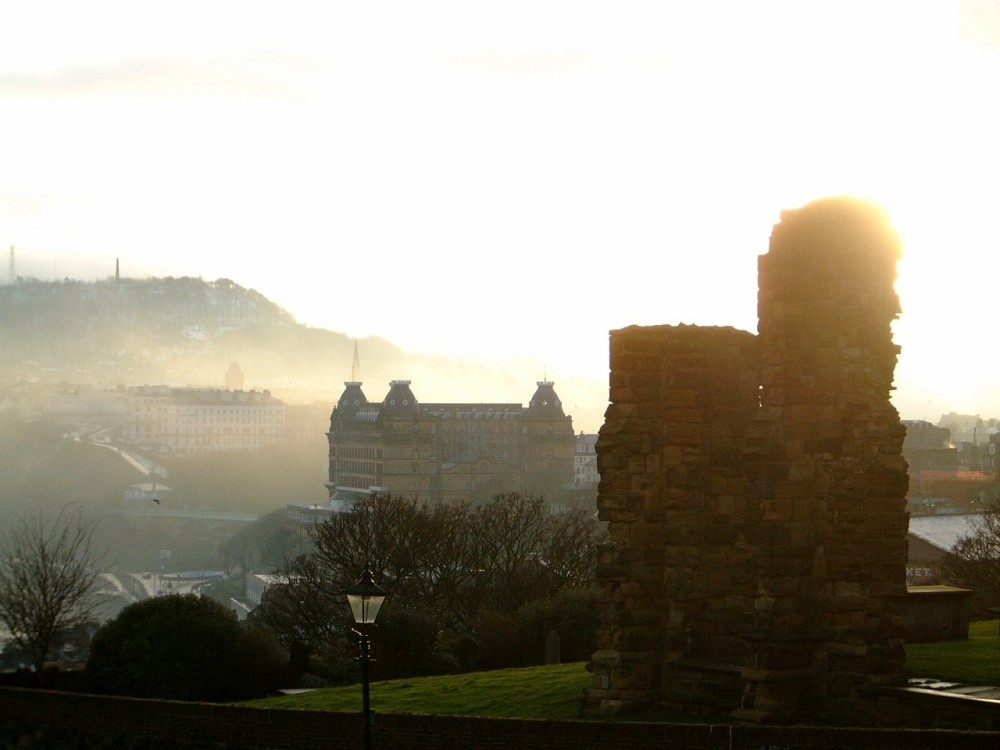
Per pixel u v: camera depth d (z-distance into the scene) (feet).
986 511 573.33
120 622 284.41
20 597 388.37
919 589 243.19
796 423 190.80
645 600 208.64
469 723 185.78
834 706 186.50
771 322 193.77
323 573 482.69
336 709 225.76
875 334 191.83
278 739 204.64
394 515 497.46
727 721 190.08
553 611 336.29
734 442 211.82
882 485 189.57
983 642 231.30
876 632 187.11
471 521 587.27
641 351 212.02
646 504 209.56
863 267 192.44
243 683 284.00
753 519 193.06
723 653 207.82
